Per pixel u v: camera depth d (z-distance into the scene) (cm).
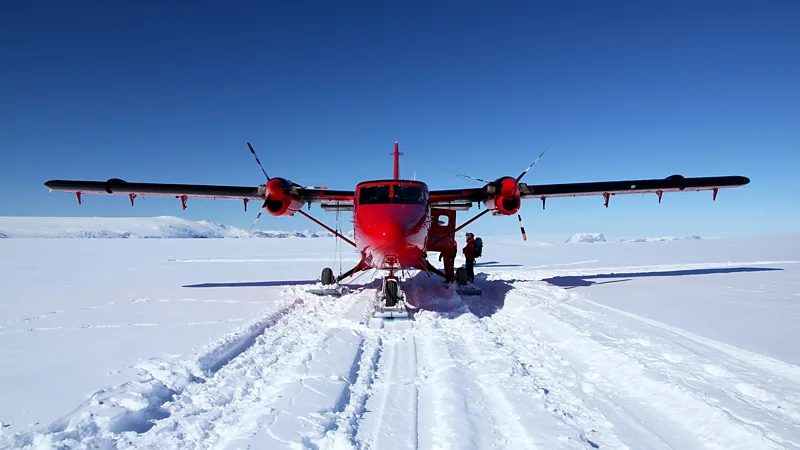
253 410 374
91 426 322
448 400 377
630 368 446
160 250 3322
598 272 1383
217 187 1126
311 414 347
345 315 735
